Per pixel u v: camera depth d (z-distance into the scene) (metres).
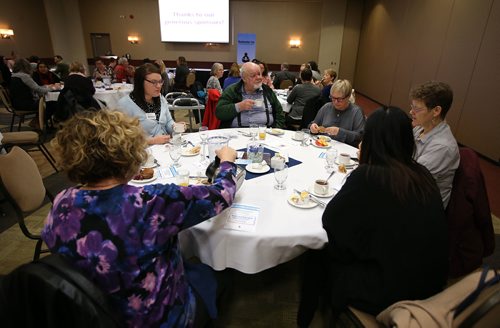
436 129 1.55
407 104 6.56
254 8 10.03
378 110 1.05
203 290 1.10
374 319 1.03
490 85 4.03
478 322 0.68
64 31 10.09
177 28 10.06
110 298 0.75
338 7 9.50
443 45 5.21
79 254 0.71
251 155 1.75
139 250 0.75
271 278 1.80
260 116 2.72
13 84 4.41
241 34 10.27
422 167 1.04
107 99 5.05
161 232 0.79
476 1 4.36
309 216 1.23
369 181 0.97
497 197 3.08
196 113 5.37
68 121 0.80
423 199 0.94
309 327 1.50
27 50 9.32
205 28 10.05
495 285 0.72
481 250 1.30
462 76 4.64
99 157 0.74
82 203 0.73
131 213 0.75
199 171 1.59
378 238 0.95
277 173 1.42
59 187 2.96
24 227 1.52
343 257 1.07
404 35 6.78
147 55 10.65
